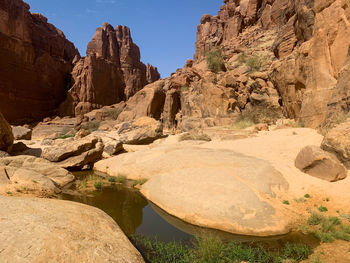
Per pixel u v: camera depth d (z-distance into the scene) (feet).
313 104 40.29
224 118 71.51
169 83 123.75
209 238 15.65
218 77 86.58
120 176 33.42
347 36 35.50
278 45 72.18
